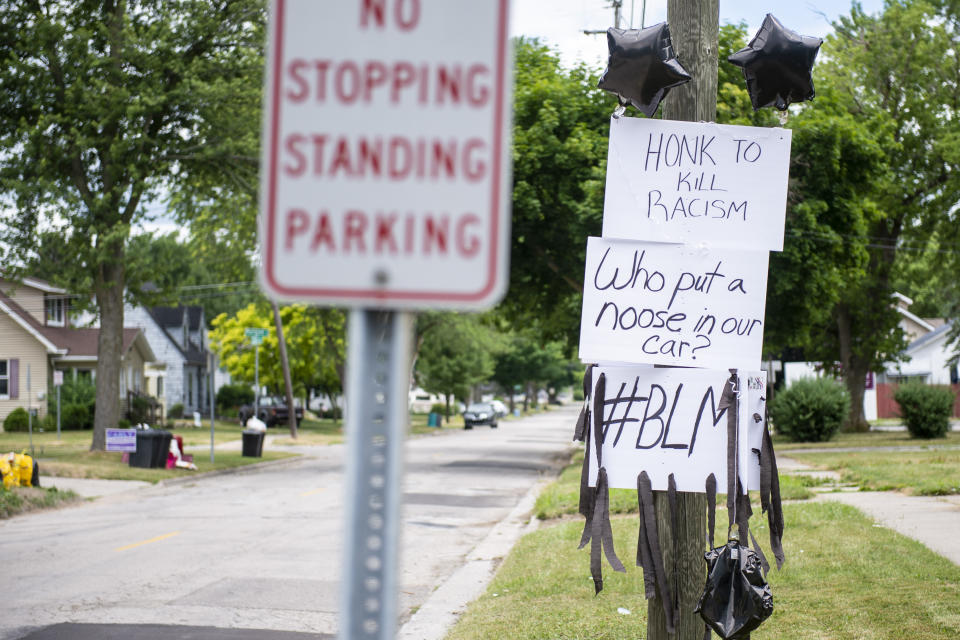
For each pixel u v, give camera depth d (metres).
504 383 100.69
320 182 1.78
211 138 25.91
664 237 4.96
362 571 1.74
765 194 4.96
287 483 21.86
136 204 25.73
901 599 7.39
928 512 12.44
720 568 5.00
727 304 4.92
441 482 21.78
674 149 4.99
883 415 57.91
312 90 1.79
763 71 5.03
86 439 36.16
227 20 25.66
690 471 4.91
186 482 22.30
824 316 27.83
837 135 24.66
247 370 54.72
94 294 26.73
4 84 23.80
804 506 12.85
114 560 11.22
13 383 44.06
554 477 23.41
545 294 30.03
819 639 6.41
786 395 32.47
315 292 1.77
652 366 4.95
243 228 30.84
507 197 1.77
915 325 63.31
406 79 1.78
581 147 25.11
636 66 4.84
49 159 24.42
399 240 1.77
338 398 69.69
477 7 1.78
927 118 36.53
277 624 8.13
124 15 24.20
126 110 23.77
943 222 37.69
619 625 7.21
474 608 8.16
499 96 1.77
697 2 5.11
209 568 10.70
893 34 36.94
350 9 1.78
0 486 16.53
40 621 8.18
